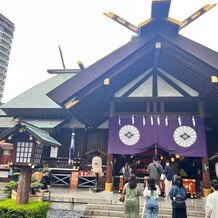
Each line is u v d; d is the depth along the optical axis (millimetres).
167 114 11375
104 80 10453
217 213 4688
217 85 9969
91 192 10867
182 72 11516
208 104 12422
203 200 9633
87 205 8180
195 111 13438
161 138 11031
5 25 60500
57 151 16938
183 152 10766
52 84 21891
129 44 10383
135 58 10523
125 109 13688
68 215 8016
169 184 9688
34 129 7047
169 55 10891
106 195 9742
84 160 15438
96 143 16594
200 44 9914
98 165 11617
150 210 6168
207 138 14945
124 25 10281
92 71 10484
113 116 11727
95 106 13133
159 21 10086
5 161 16703
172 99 11758
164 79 12375
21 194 6461
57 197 8648
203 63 9938
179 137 10977
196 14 9703
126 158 15047
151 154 14633
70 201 8555
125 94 12258
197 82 11250
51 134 17078
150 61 11781
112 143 11344
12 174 13547
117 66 10602
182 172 13281
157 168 8914
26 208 6051
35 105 18672
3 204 6344
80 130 17156
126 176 10477
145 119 11406
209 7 9531
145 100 11914
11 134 6629
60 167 14477
